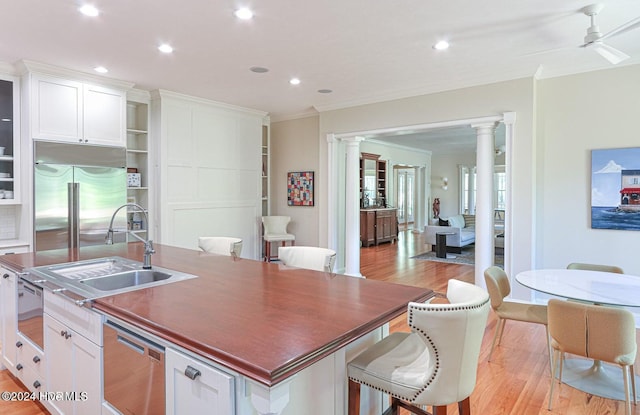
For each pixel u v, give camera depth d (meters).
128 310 1.64
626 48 3.73
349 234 5.99
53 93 4.27
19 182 4.23
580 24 3.18
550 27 3.24
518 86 4.42
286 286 2.10
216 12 2.96
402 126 5.34
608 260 4.16
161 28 3.24
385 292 1.99
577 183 4.31
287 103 6.03
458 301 1.81
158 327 1.46
